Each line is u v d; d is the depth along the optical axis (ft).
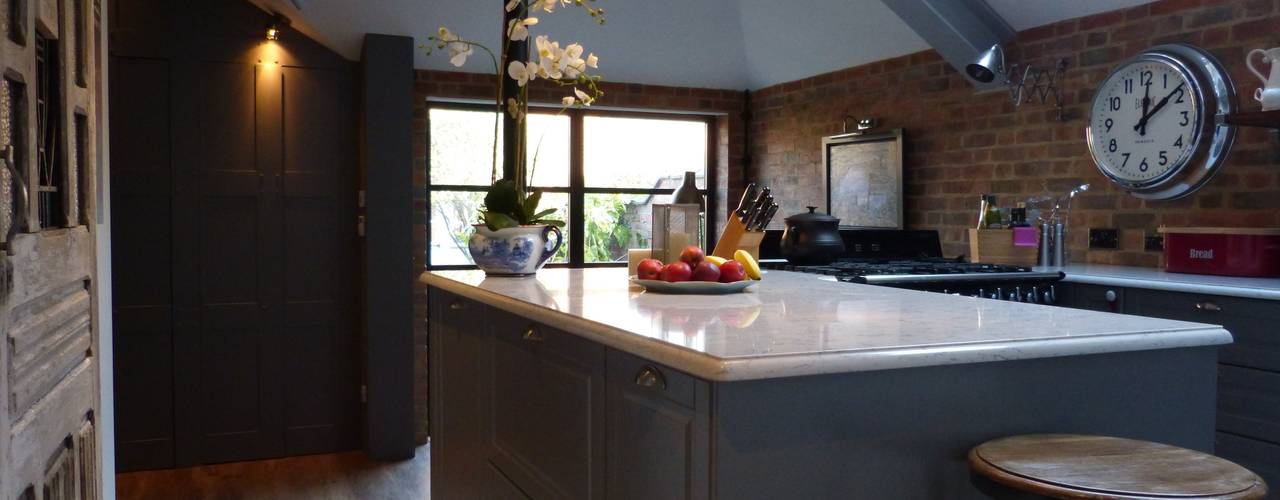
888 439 4.91
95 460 7.23
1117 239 13.14
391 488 14.56
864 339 4.97
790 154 18.98
